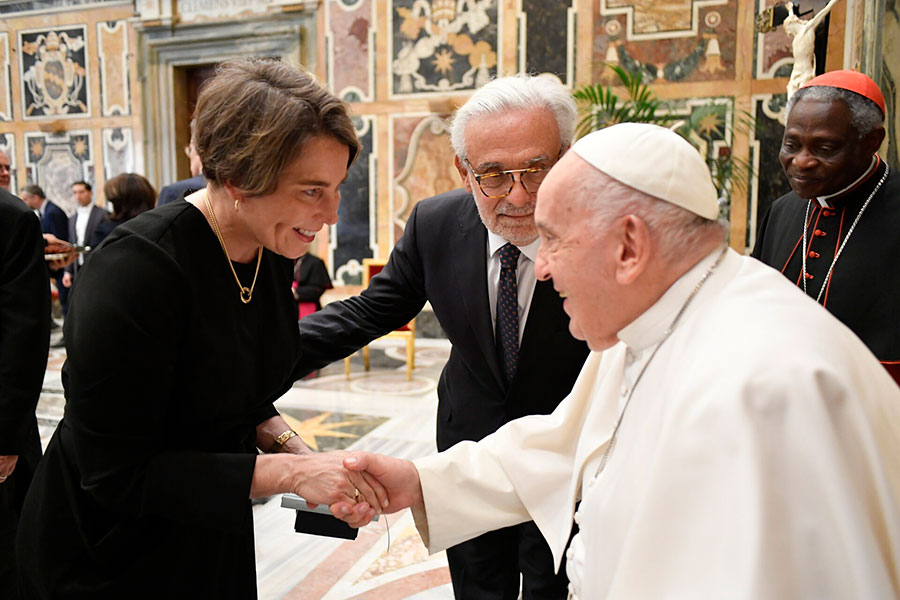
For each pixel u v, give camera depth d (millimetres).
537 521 1335
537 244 1548
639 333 1010
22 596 1235
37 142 9141
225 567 1306
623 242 947
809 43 3666
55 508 1164
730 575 764
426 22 7398
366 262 6379
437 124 7480
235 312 1174
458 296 1681
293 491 1159
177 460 1088
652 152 941
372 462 1271
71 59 8859
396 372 6047
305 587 2518
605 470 1073
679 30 6672
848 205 1959
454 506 1345
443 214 1752
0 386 1849
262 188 1018
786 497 780
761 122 6547
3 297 1880
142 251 1051
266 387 1281
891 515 772
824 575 750
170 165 8711
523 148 1412
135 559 1172
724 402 825
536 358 1603
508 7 7129
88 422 1037
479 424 1727
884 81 2871
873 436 795
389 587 2516
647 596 838
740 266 1000
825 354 838
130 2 8508
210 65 8523
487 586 1827
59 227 7914
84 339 1015
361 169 7758
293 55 7922
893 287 1851
